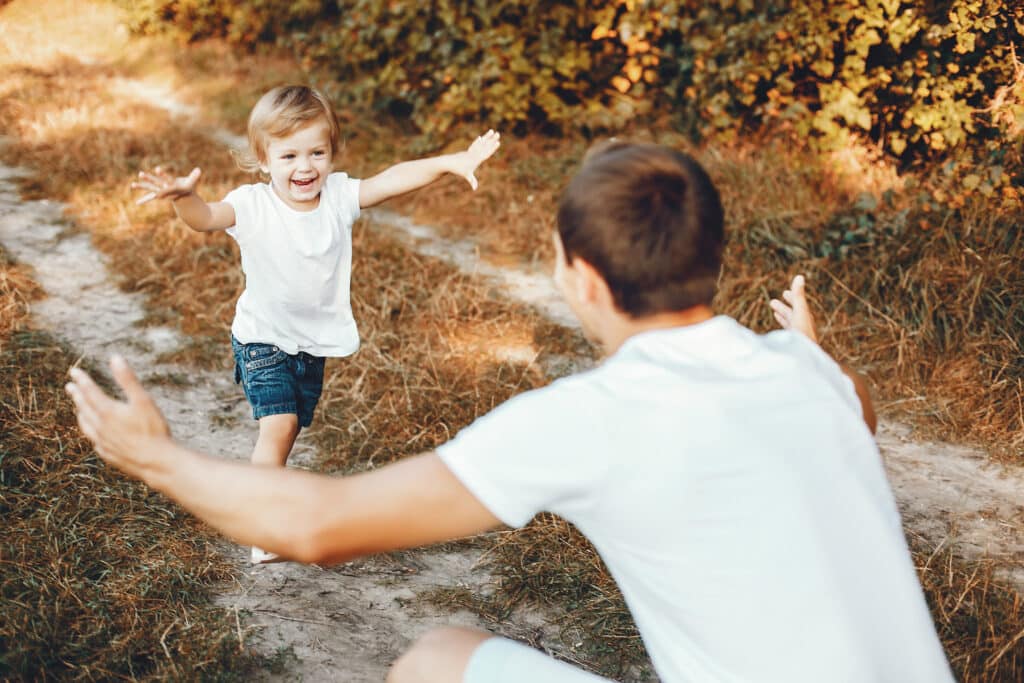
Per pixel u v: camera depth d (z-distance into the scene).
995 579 2.96
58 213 6.18
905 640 1.25
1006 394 3.92
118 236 5.70
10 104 8.41
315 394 3.11
